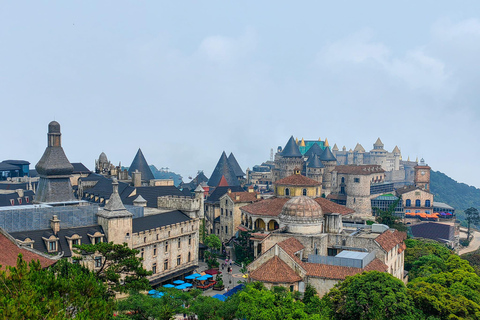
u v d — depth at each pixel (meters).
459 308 82.69
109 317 53.50
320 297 98.62
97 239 107.31
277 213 147.38
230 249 165.62
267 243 117.12
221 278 125.50
